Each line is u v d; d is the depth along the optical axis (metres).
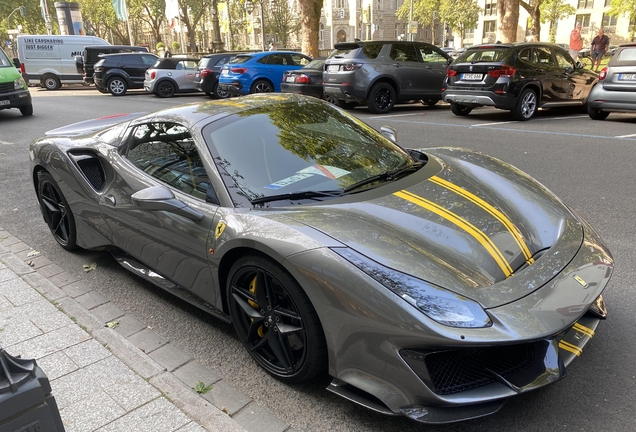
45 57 23.92
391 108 12.75
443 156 3.47
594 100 10.05
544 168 6.21
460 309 1.94
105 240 3.68
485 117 11.16
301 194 2.65
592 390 2.34
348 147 3.14
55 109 14.84
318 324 2.21
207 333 3.04
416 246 2.23
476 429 2.14
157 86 18.75
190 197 2.83
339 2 66.94
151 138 3.31
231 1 53.56
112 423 2.18
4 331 2.92
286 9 47.19
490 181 2.97
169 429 2.13
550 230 2.55
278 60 15.98
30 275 3.68
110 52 23.02
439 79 12.86
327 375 2.57
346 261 2.08
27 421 1.31
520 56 10.20
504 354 2.06
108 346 2.76
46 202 4.28
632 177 5.73
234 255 2.57
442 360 1.99
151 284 3.72
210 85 17.53
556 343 2.10
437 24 71.88
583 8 57.12
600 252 2.47
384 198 2.63
